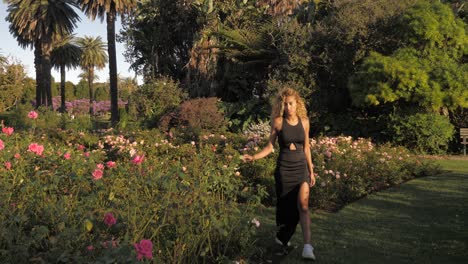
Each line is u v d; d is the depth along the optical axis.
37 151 4.61
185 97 23.34
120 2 26.20
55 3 36.66
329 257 4.31
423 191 7.84
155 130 12.48
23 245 2.71
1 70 35.56
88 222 2.84
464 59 17.05
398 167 9.29
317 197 6.64
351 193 7.32
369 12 18.44
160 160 7.64
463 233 5.12
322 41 19.11
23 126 20.81
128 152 8.99
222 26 25.08
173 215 3.74
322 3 23.02
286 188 4.48
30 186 3.80
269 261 4.22
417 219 5.83
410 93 15.19
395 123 16.06
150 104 22.67
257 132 17.66
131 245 2.61
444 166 12.02
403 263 4.14
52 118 24.59
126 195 4.23
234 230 4.24
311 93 18.84
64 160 5.13
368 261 4.20
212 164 6.42
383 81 15.49
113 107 26.88
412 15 15.97
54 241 2.74
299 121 4.50
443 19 15.76
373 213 6.21
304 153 4.54
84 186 4.27
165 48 29.39
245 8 25.28
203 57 25.14
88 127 24.14
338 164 7.99
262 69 23.19
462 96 14.70
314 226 5.52
